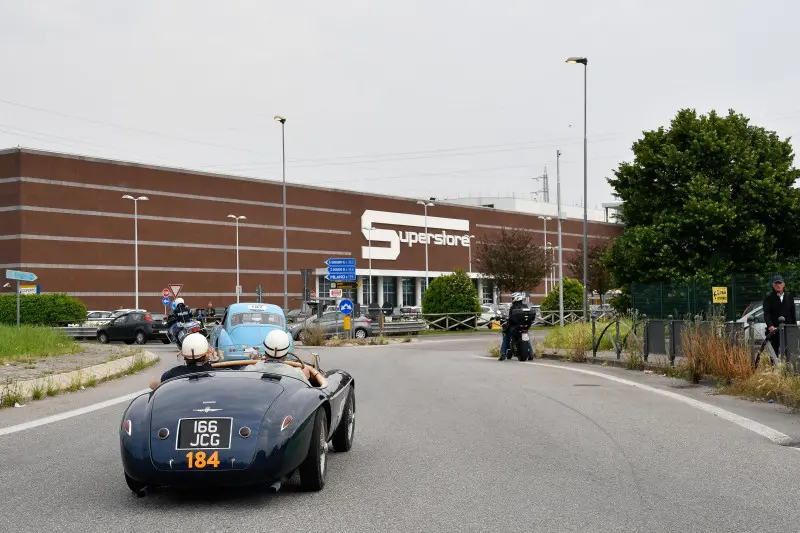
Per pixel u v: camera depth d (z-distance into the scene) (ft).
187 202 241.55
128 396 48.03
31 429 34.91
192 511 20.42
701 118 101.76
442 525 18.92
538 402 42.86
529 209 420.77
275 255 263.90
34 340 84.84
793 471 24.82
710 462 26.32
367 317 148.36
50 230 210.59
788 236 96.99
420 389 50.37
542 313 199.00
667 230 97.14
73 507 20.94
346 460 27.20
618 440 30.68
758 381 43.91
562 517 19.57
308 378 26.61
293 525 18.98
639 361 64.23
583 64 131.75
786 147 100.17
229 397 21.50
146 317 129.70
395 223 300.81
